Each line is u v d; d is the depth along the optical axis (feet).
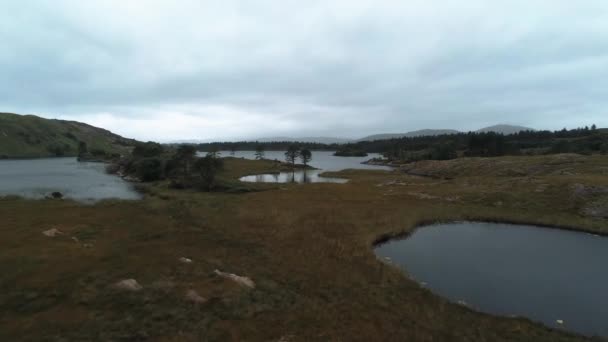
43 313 38.63
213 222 102.12
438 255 78.13
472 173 276.41
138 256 62.90
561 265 71.31
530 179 163.63
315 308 45.21
